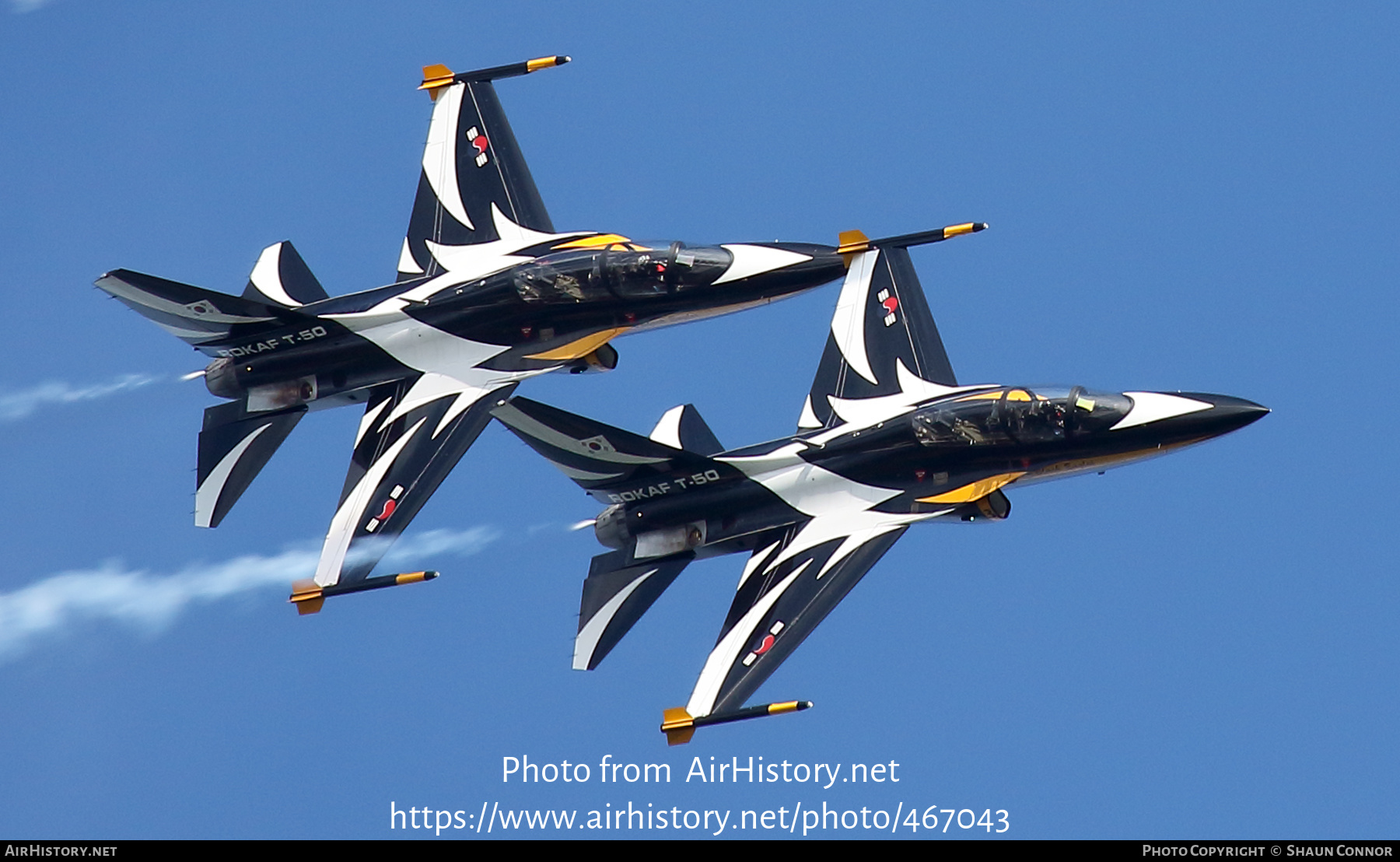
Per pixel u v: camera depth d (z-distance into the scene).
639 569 127.62
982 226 132.25
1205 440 121.75
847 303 132.38
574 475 128.25
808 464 126.31
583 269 134.62
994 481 123.88
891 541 123.56
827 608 121.75
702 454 131.12
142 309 137.50
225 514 136.88
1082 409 121.81
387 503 131.62
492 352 136.50
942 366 129.00
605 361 137.00
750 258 134.12
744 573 125.50
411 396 135.88
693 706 120.81
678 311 135.00
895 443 125.25
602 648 126.00
